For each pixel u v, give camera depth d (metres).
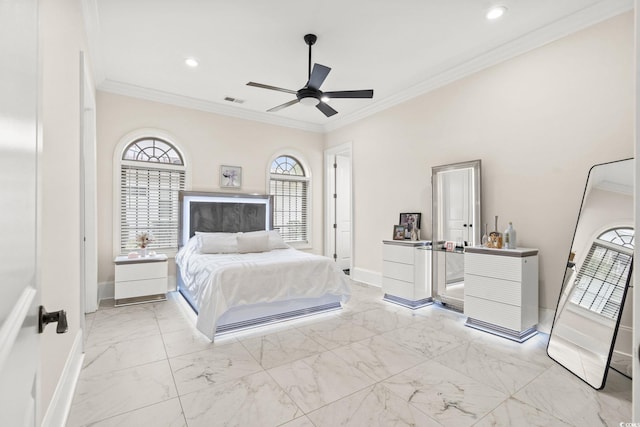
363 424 1.66
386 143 4.61
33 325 0.66
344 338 2.80
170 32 2.93
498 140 3.24
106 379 2.09
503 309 2.83
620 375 2.16
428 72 3.73
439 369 2.24
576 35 2.70
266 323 3.08
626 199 2.23
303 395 1.92
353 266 5.18
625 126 2.44
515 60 3.11
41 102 0.73
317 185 5.87
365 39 3.05
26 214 0.60
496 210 3.25
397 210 4.42
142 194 4.26
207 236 4.17
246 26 2.83
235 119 4.99
